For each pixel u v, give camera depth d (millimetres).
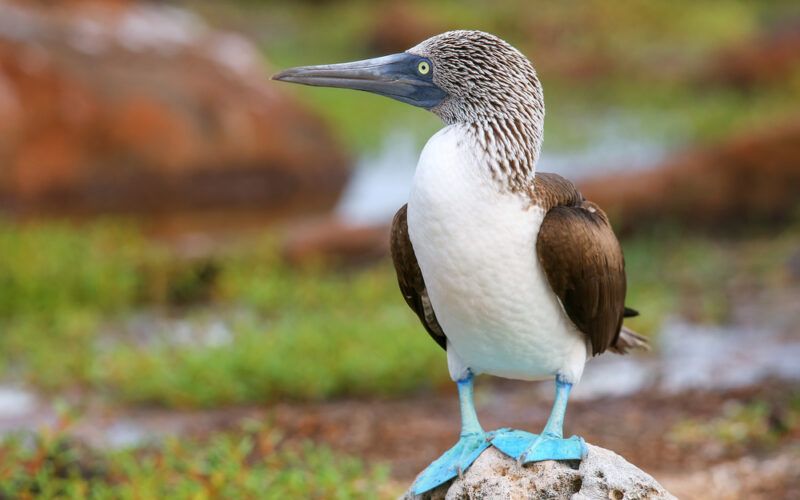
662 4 41500
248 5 47250
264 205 23250
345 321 13547
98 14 24078
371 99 32375
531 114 6160
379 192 23844
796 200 18891
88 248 16578
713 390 11719
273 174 24109
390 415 11445
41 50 22656
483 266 5945
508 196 5977
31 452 9320
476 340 6230
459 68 6270
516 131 6109
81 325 14148
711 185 18891
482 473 6359
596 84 34812
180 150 23250
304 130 24766
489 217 5922
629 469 6223
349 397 12078
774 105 28953
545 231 6039
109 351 13430
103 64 23156
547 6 42094
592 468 6203
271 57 37562
